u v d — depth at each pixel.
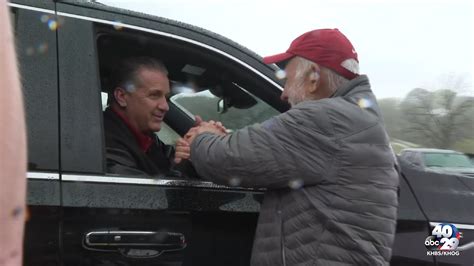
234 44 1.93
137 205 1.59
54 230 1.48
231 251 1.73
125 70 1.96
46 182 1.49
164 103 2.00
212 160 1.55
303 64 1.63
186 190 1.69
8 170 0.68
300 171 1.51
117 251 1.55
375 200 1.51
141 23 1.78
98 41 1.81
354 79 1.62
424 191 2.01
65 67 1.60
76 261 1.50
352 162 1.50
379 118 1.60
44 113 1.53
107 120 1.91
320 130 1.51
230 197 1.75
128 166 1.76
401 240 1.90
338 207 1.51
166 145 2.23
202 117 2.34
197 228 1.68
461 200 2.05
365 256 1.49
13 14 1.57
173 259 1.64
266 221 1.62
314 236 1.52
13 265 0.69
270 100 2.00
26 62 1.55
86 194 1.53
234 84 2.06
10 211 0.68
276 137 1.51
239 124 2.18
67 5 1.66
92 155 1.58
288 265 1.53
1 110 0.68
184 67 2.13
